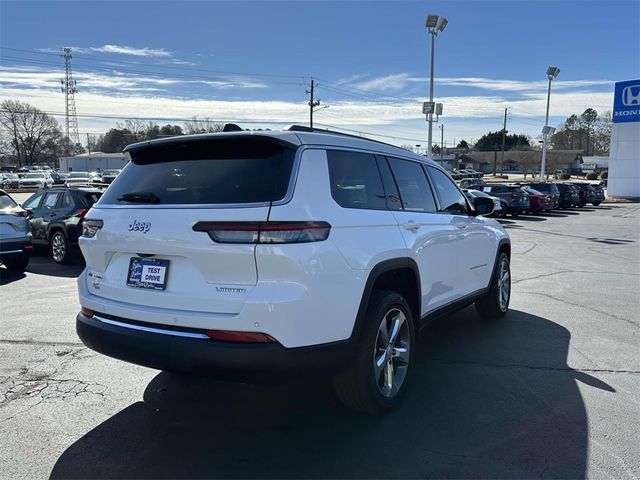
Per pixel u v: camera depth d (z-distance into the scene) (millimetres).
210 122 50375
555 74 42031
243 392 4125
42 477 2953
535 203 27828
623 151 44094
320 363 3053
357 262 3266
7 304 6945
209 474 2988
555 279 9102
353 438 3383
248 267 2910
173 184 3295
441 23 23859
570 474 2969
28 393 4094
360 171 3674
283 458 3152
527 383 4289
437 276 4500
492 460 3117
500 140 140625
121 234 3312
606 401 3941
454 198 5250
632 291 8047
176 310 3086
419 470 3016
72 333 5621
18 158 109625
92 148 127812
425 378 4398
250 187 3051
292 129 3422
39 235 10828
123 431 3494
